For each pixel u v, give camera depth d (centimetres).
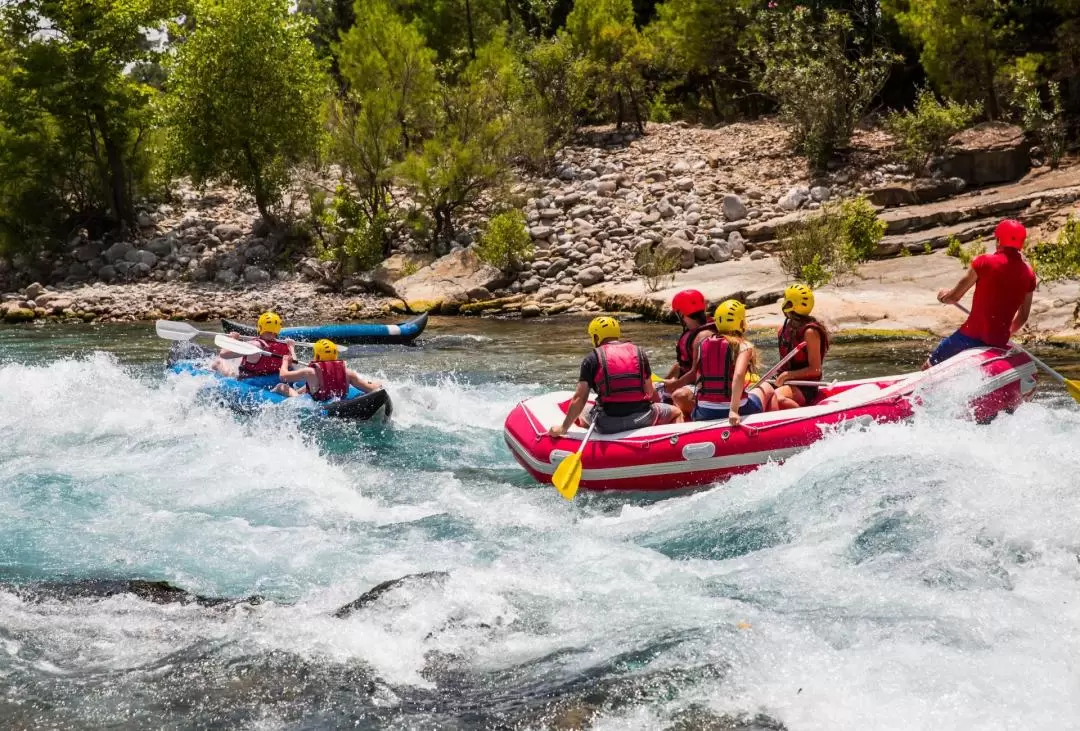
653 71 3080
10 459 817
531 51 2773
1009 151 2116
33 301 2048
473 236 2244
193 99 2291
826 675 421
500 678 440
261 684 439
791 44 2442
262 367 1010
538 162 2500
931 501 584
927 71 2502
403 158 2347
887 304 1439
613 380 709
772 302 1593
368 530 646
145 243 2414
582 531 636
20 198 2345
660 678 430
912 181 2152
